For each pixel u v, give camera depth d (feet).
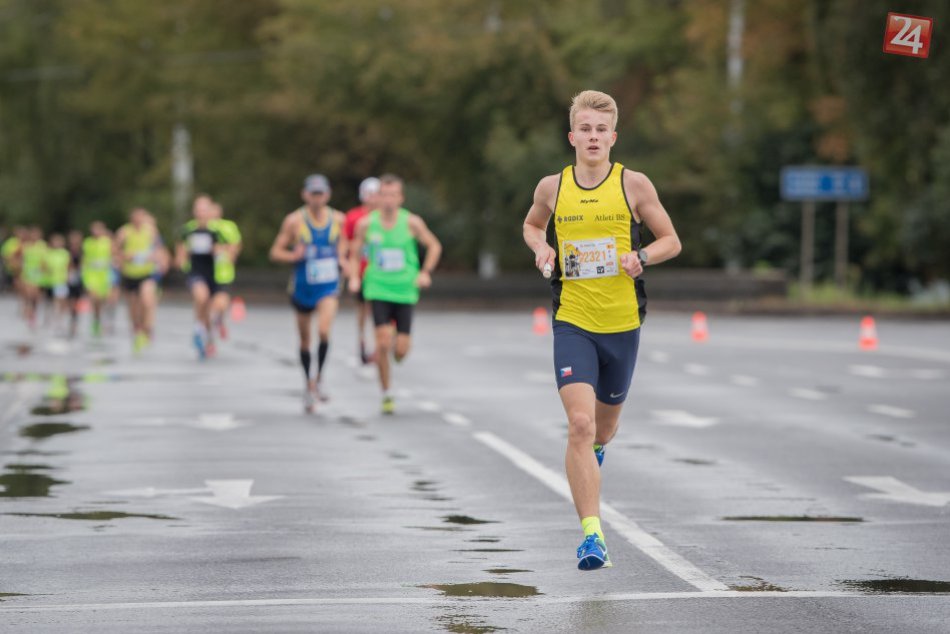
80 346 252.42
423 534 86.22
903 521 90.84
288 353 231.30
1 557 79.56
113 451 121.19
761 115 433.48
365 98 473.26
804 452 122.31
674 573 75.61
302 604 68.64
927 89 350.84
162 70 563.89
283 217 530.27
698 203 458.50
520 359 220.23
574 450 74.69
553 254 77.10
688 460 117.39
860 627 64.23
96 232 288.71
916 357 228.43
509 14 469.16
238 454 119.65
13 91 611.06
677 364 213.87
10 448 122.93
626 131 476.95
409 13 459.73
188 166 563.89
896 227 399.44
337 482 105.60
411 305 148.87
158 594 70.85
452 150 474.08
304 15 486.38
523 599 69.67
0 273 597.52
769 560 79.00
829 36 359.66
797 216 431.84
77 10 577.02
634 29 483.92
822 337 280.10
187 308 423.23
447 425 139.44
